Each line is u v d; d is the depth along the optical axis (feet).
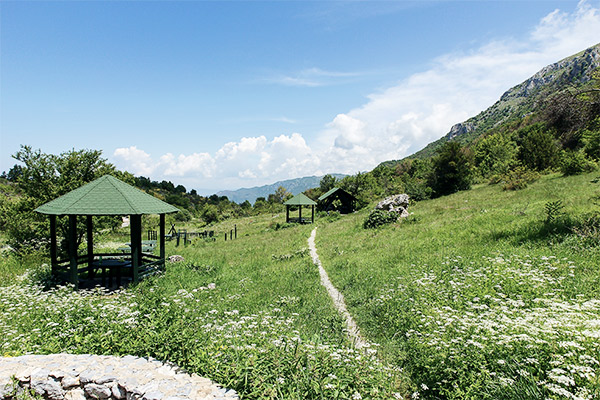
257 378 13.84
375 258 44.45
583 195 56.44
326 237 74.69
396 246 48.83
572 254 30.22
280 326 22.40
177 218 200.85
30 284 36.63
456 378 15.12
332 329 23.44
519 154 146.72
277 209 220.02
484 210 63.67
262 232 110.22
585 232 33.47
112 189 40.37
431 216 71.46
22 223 52.54
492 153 167.43
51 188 51.34
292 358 15.16
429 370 16.26
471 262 33.22
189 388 14.14
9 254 53.26
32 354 18.08
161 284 37.78
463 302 24.26
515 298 23.50
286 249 64.23
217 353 15.90
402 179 208.23
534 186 83.10
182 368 15.72
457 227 52.49
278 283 38.22
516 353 14.84
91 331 20.29
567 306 18.07
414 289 28.76
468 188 124.26
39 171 52.06
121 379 14.80
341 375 14.56
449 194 123.54
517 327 16.62
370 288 32.35
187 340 16.62
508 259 31.42
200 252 67.67
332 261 48.67
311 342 18.06
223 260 55.21
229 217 210.18
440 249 41.86
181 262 51.93
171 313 19.45
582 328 15.72
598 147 80.53
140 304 22.41
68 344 19.34
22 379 15.31
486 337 16.37
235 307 29.45
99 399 14.85
